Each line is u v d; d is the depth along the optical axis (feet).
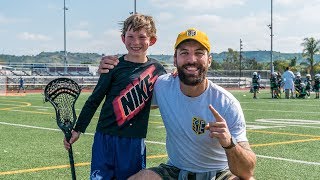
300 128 40.11
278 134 35.91
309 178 20.84
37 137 33.81
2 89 125.49
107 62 14.67
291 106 68.85
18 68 164.55
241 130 13.08
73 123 14.53
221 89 13.39
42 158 25.40
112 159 14.52
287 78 93.45
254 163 12.45
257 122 45.37
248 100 84.89
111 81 14.66
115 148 14.48
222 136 11.85
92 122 44.16
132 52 14.64
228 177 13.57
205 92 13.26
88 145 29.78
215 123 11.90
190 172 13.82
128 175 14.52
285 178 20.79
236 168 12.33
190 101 13.32
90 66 173.47
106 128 14.58
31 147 29.12
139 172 13.70
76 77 141.18
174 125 13.58
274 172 21.99
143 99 14.55
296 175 21.42
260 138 33.58
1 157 25.70
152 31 14.80
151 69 14.73
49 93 14.52
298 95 94.32
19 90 124.57
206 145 13.39
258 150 28.22
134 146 14.51
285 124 43.57
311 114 54.80
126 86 14.47
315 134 35.94
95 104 14.71
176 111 13.51
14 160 24.84
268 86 167.63
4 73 151.94
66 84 14.57
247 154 12.21
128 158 14.47
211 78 157.48
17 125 41.88
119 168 14.49
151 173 13.48
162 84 14.07
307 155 26.55
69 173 21.71
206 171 13.79
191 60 12.69
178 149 13.78
